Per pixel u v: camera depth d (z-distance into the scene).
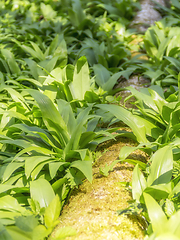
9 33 4.65
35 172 1.68
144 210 1.51
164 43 3.47
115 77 2.98
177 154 1.90
